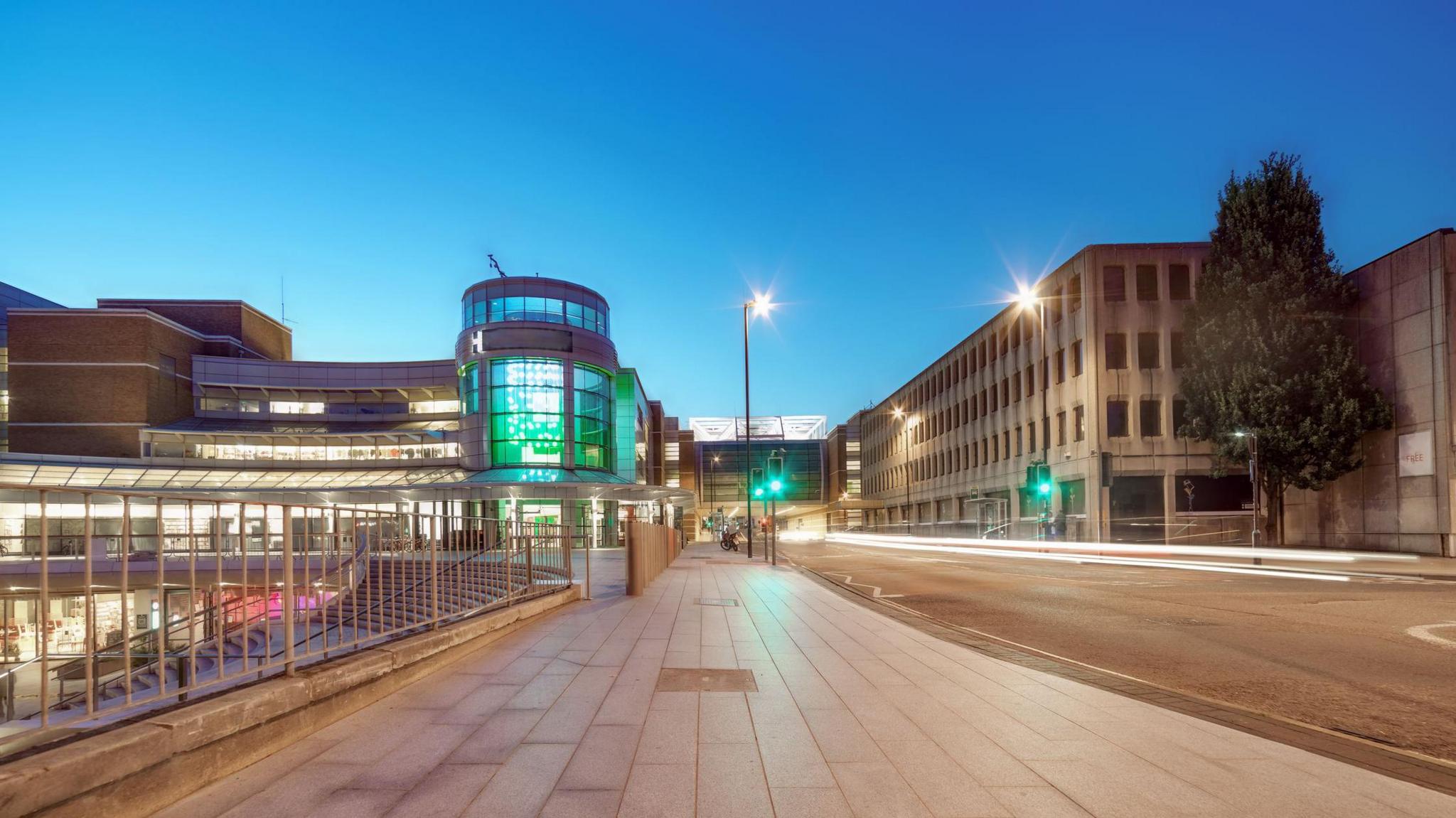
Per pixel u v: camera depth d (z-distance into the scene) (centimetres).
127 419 5362
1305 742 502
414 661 687
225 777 420
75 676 1269
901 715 571
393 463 5325
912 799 397
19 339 5344
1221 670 791
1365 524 2912
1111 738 508
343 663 568
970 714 576
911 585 1864
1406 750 507
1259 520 3300
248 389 5969
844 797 400
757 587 1778
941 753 477
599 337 4862
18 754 327
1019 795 404
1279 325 2967
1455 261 2608
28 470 4541
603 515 4612
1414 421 2702
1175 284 3659
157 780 371
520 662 790
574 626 1080
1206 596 1520
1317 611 1259
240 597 664
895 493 7288
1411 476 2705
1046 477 3094
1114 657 863
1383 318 2841
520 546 1187
